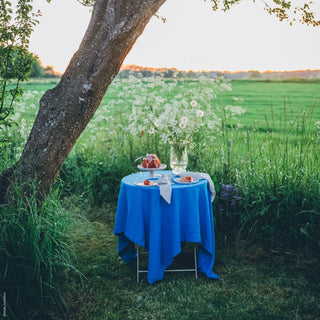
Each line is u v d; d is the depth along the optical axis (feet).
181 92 18.45
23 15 11.76
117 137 19.79
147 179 11.78
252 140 17.71
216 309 9.23
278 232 12.75
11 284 8.55
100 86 10.35
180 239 10.73
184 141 12.47
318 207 12.17
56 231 9.37
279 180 13.38
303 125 14.57
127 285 10.55
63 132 10.23
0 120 12.50
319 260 11.59
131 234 10.67
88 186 17.44
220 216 13.71
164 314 9.05
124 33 10.11
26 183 10.02
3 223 8.95
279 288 10.21
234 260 12.00
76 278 10.75
